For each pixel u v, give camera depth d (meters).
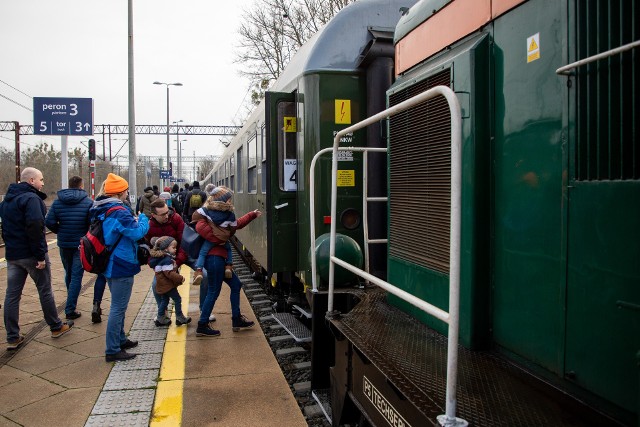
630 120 1.45
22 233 4.90
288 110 5.52
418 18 2.86
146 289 8.05
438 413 1.60
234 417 3.54
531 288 1.90
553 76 1.76
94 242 4.49
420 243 2.64
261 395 3.91
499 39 2.10
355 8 5.02
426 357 2.14
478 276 2.20
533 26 1.88
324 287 3.72
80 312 6.32
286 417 3.55
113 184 4.62
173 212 6.37
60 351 4.91
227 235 5.28
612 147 1.50
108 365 4.53
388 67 4.75
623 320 1.46
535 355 1.89
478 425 1.52
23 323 5.91
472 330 2.20
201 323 5.40
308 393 4.04
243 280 9.13
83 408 3.65
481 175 2.18
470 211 2.19
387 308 3.06
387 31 4.91
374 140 4.69
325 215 4.85
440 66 2.42
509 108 2.03
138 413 3.58
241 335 5.50
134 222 4.57
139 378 4.23
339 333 2.99
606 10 1.54
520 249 1.97
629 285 1.44
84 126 12.23
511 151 2.02
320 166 4.84
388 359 2.12
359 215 4.90
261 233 7.15
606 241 1.52
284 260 5.45
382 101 4.73
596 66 1.57
